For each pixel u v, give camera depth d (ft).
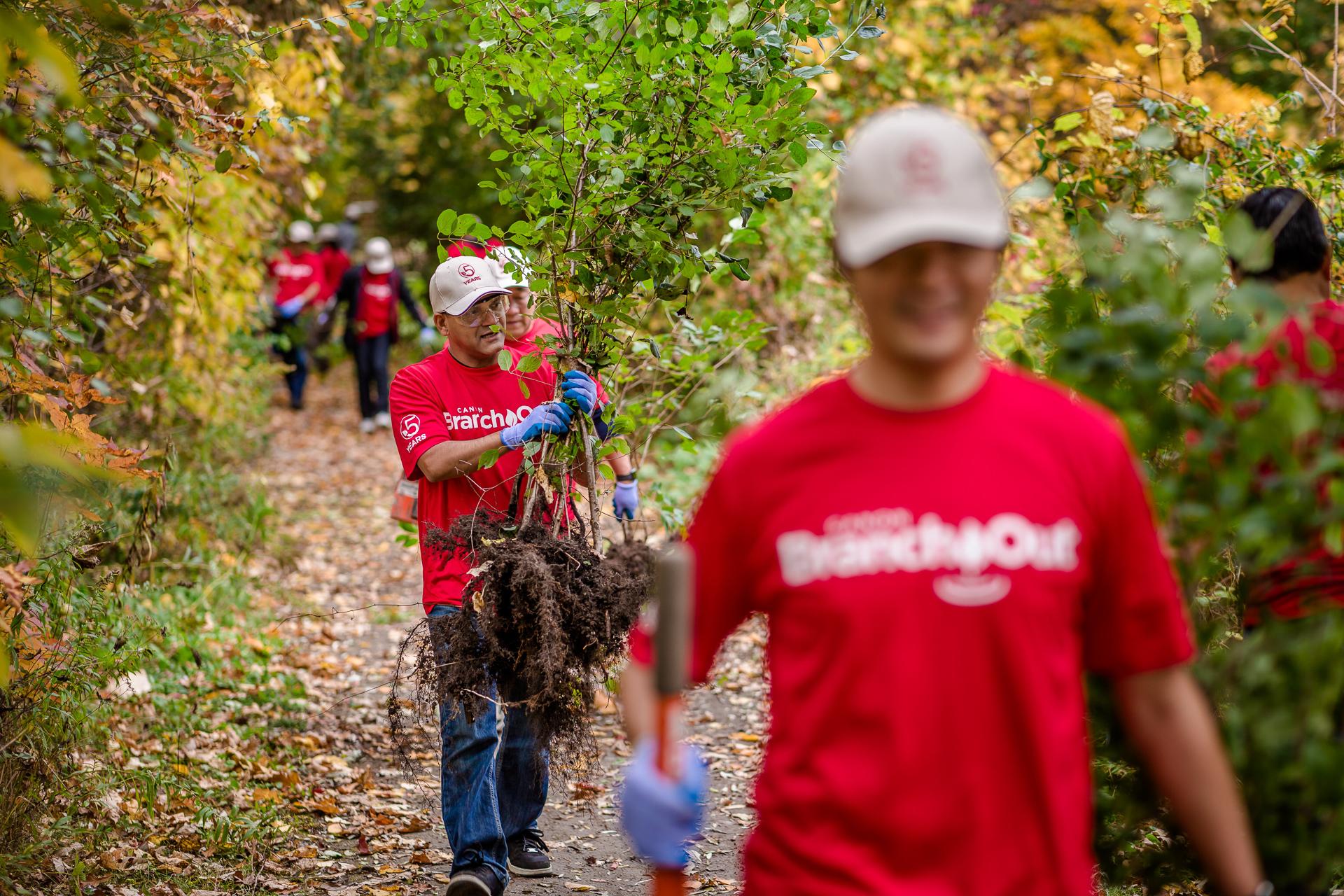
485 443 20.81
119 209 21.24
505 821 22.38
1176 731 9.53
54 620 20.79
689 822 9.34
